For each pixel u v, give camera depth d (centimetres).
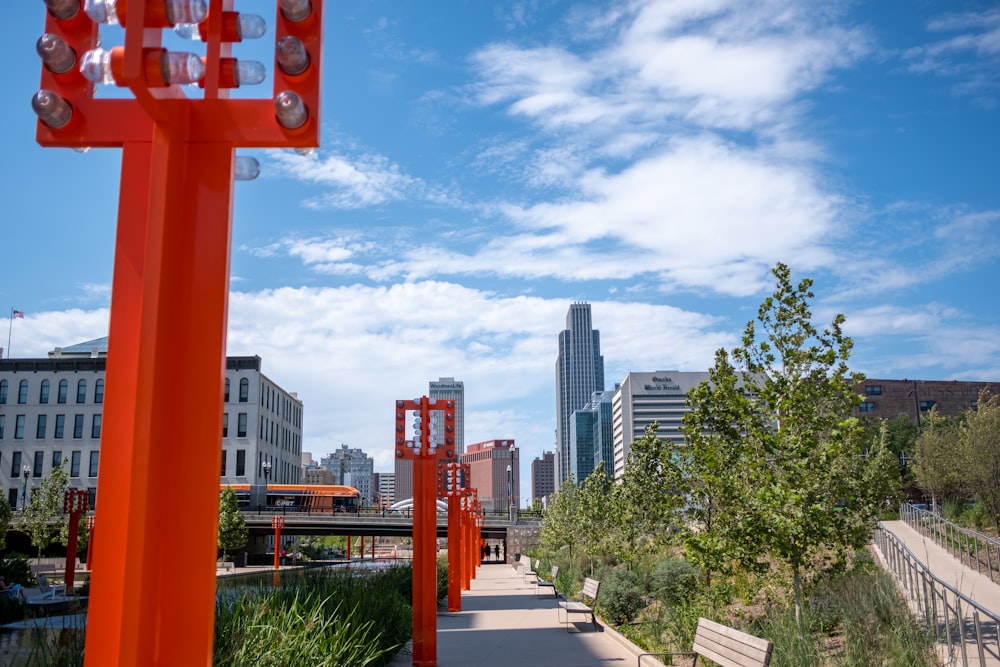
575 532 3694
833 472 1094
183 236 393
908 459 3550
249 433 7725
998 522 2638
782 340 1151
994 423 2803
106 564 371
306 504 6919
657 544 2394
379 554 9606
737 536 1098
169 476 377
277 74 399
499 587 3061
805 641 917
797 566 1058
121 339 388
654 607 1766
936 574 1677
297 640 748
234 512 5572
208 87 397
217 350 384
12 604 1966
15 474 7438
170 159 387
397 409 1234
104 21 393
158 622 367
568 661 1183
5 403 7556
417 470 1215
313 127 396
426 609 1155
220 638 710
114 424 382
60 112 392
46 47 388
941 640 954
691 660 1098
